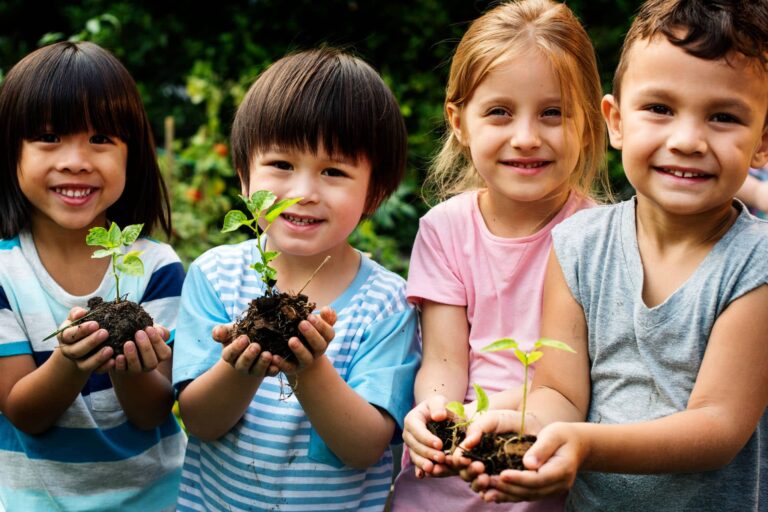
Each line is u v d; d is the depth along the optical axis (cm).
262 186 216
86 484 230
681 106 178
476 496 216
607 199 257
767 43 174
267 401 218
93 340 192
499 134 216
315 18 734
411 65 723
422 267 231
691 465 176
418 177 674
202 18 751
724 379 177
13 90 222
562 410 197
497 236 228
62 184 221
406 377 219
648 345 188
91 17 726
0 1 783
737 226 187
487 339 223
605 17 725
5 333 221
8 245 230
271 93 217
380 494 222
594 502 199
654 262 193
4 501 230
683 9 178
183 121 736
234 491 217
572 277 202
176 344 221
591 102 229
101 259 236
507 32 219
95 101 222
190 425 212
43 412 214
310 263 227
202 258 234
